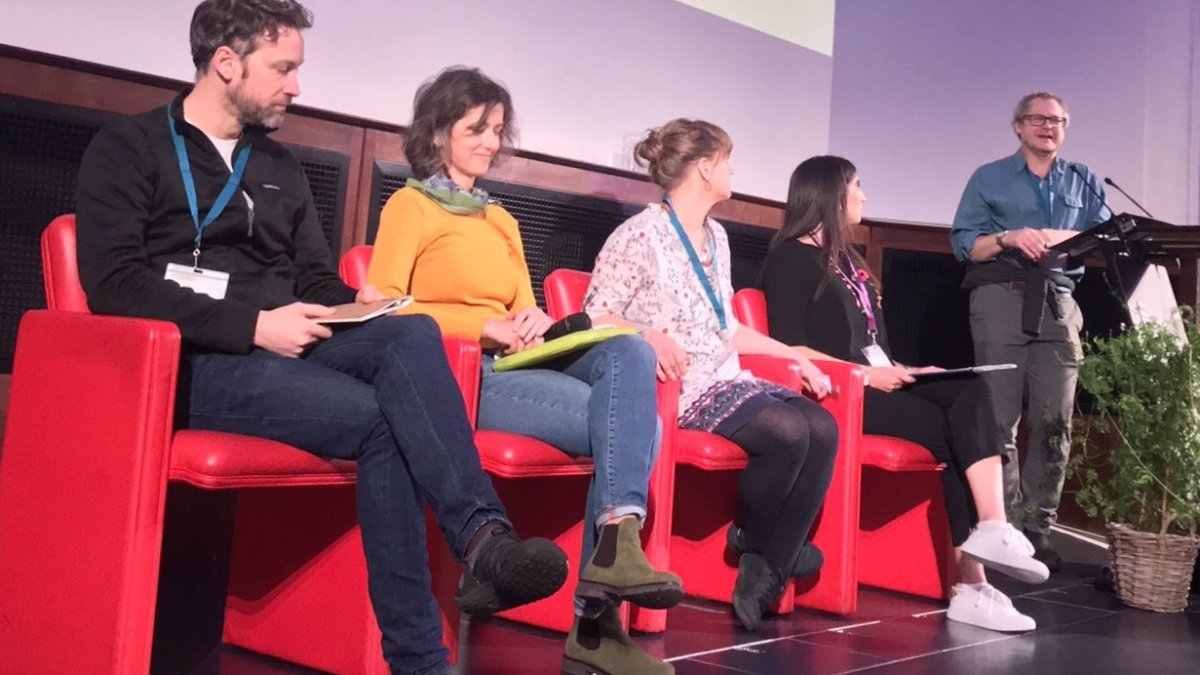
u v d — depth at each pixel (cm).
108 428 165
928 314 425
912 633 255
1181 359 306
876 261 431
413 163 234
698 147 258
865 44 510
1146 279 338
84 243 175
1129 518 319
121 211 178
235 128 194
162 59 311
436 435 164
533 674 198
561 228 343
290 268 202
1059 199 383
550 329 212
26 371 176
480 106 228
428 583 168
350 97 347
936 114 495
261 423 171
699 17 451
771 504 244
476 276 226
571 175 344
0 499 177
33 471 173
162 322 164
